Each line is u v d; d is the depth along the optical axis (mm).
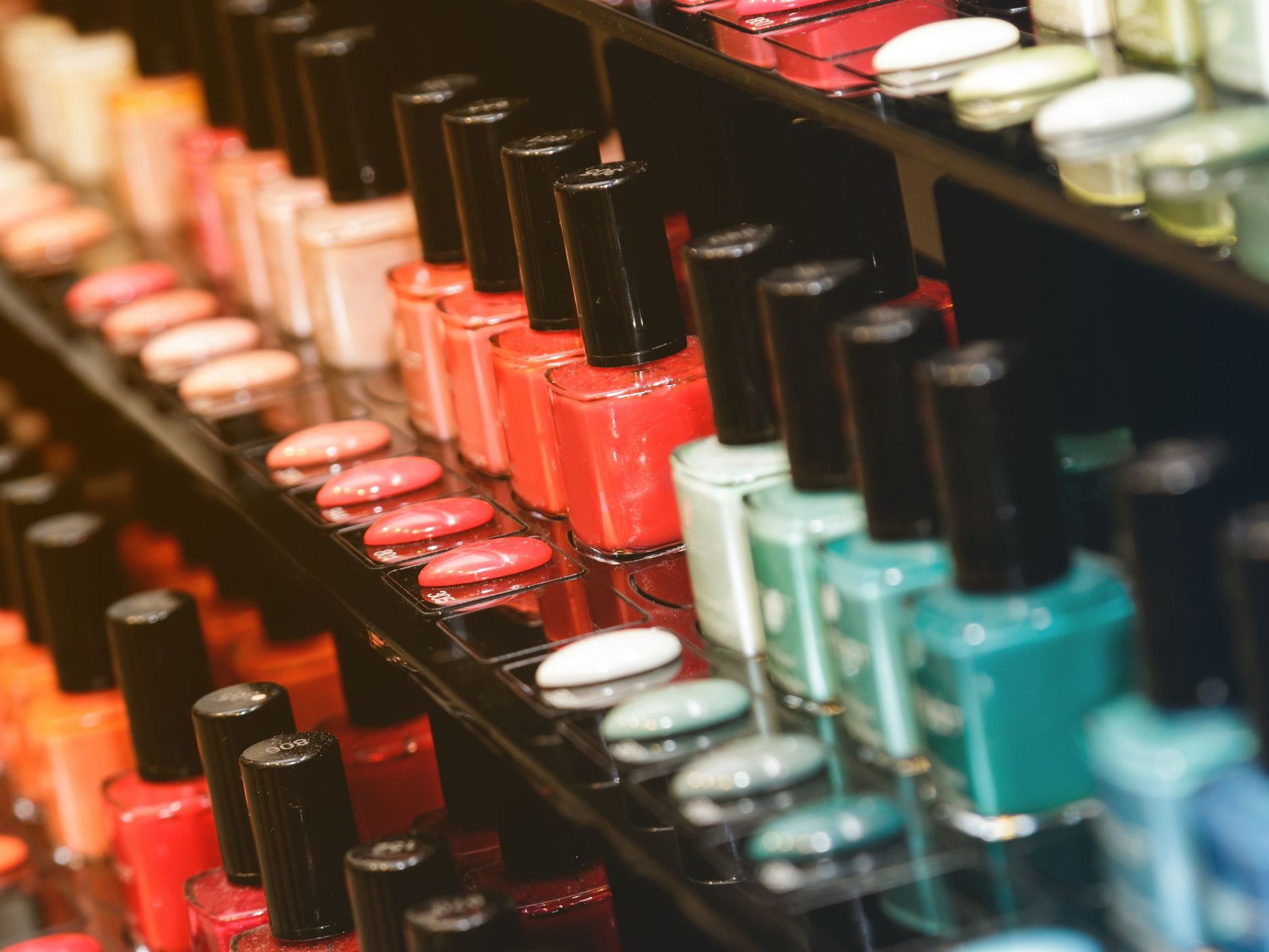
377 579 993
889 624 707
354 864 854
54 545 1313
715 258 827
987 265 838
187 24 1555
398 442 1176
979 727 662
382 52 1279
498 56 1257
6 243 1686
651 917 904
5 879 1308
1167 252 644
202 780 1146
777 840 714
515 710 835
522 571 960
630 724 785
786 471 821
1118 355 768
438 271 1154
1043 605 656
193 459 1215
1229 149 649
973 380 652
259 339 1382
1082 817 664
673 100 1058
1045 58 764
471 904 822
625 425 931
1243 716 598
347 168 1280
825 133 913
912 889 692
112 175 1807
